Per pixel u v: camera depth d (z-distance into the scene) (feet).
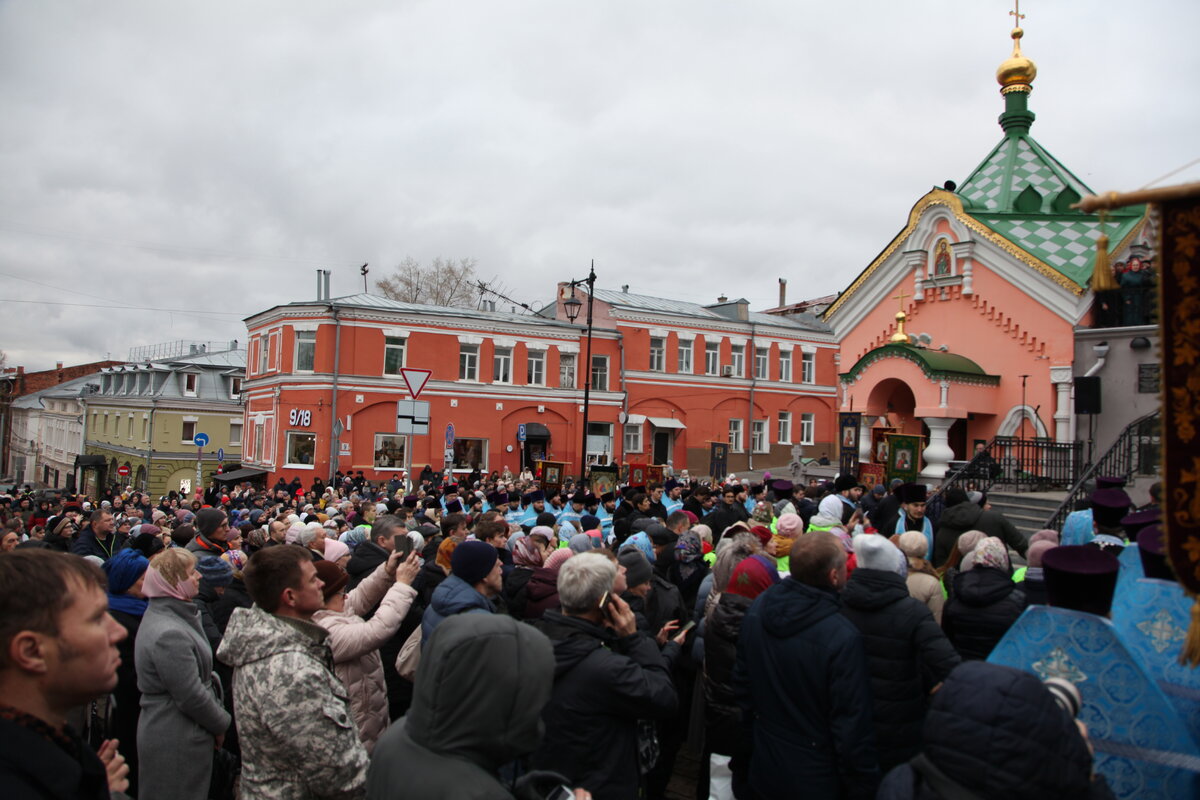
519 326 128.36
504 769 14.16
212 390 163.43
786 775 13.41
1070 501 44.93
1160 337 9.88
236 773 16.75
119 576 17.58
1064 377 63.21
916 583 19.53
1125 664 10.36
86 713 18.61
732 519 38.70
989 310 69.31
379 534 24.38
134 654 16.51
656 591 21.50
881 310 79.25
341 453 113.91
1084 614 10.76
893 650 14.33
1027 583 19.12
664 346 143.02
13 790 6.81
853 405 73.61
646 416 140.36
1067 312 63.31
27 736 7.08
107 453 180.45
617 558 19.04
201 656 15.38
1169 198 9.65
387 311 117.70
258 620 12.36
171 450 158.20
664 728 20.45
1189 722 11.28
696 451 144.36
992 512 28.35
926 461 66.74
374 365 117.50
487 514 25.23
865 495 47.60
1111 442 57.41
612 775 13.03
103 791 7.76
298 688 11.65
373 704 16.38
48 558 7.83
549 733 13.19
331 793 11.66
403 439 119.14
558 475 72.54
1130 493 48.01
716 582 19.49
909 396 76.18
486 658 8.56
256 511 43.93
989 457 55.83
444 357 122.21
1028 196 73.72
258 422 125.90
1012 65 77.51
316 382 114.32
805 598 13.75
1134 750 10.15
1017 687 7.80
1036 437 62.59
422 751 8.56
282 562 12.64
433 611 16.11
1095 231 66.44
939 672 13.94
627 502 39.75
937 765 7.87
